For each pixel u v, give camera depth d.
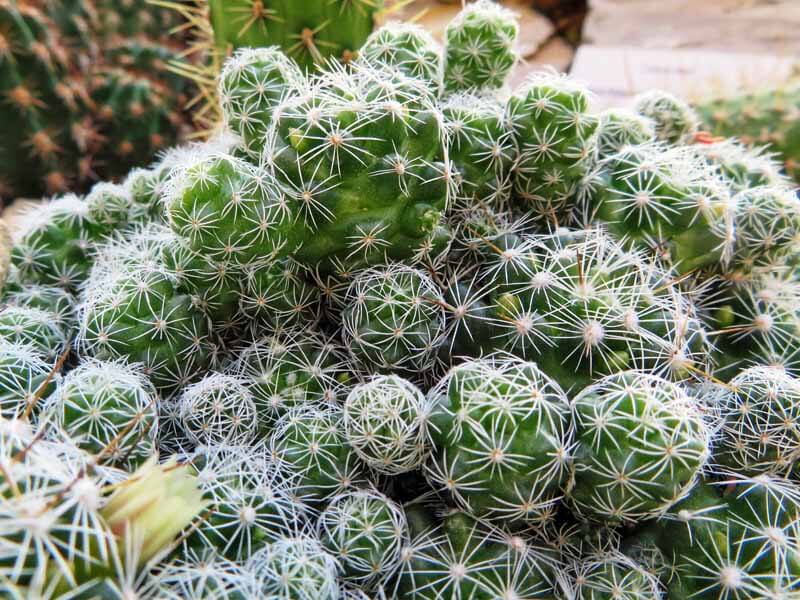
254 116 0.12
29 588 0.07
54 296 0.14
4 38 0.22
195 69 0.21
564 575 0.10
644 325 0.11
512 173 0.13
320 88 0.11
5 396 0.11
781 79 0.25
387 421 0.09
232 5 0.18
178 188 0.10
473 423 0.09
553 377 0.11
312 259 0.11
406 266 0.11
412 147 0.10
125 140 0.26
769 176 0.16
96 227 0.15
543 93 0.12
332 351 0.12
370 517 0.10
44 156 0.24
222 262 0.11
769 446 0.11
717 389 0.12
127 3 0.26
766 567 0.10
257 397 0.11
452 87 0.15
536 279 0.11
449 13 0.39
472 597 0.09
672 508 0.10
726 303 0.14
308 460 0.10
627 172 0.13
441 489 0.10
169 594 0.08
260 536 0.09
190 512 0.08
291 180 0.10
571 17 0.42
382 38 0.14
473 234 0.12
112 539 0.07
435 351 0.11
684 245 0.12
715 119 0.24
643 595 0.10
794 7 0.41
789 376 0.12
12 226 0.18
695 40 0.38
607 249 0.12
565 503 0.10
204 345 0.12
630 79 0.34
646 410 0.09
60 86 0.24
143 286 0.11
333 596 0.09
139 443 0.10
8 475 0.07
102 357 0.12
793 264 0.15
